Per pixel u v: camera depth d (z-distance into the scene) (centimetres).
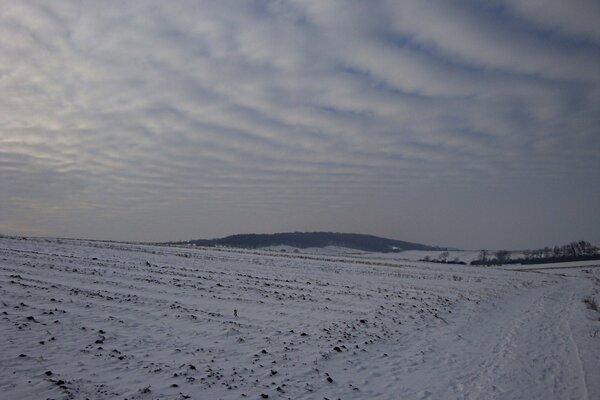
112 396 911
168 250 5184
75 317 1507
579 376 1243
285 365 1231
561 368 1322
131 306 1781
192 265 3634
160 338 1392
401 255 14688
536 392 1102
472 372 1261
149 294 2094
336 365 1270
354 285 3097
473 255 14775
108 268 2855
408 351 1476
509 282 4344
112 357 1160
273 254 6694
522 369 1299
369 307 2177
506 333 1847
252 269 3756
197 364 1177
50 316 1480
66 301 1731
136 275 2659
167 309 1795
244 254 5894
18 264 2625
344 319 1866
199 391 988
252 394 995
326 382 1122
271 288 2631
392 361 1349
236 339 1456
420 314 2073
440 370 1274
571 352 1520
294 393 1026
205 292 2281
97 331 1374
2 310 1478
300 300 2267
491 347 1583
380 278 3806
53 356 1116
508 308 2634
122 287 2208
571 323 2111
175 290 2262
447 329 1852
